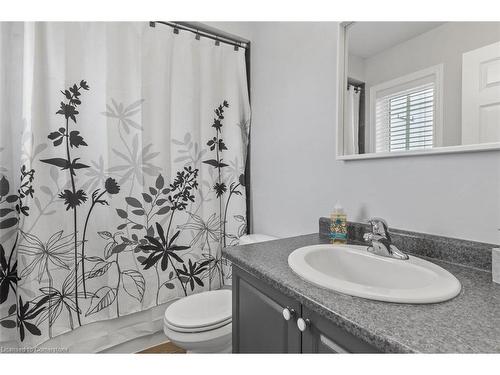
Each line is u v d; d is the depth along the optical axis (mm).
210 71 1800
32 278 1222
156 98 1580
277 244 1123
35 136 1236
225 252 1012
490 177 814
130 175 1501
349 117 1227
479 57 832
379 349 480
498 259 697
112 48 1436
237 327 989
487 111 811
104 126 1421
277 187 1735
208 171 1799
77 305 1365
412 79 995
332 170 1347
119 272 1480
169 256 1653
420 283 767
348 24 1238
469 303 592
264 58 1851
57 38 1302
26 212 1202
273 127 1765
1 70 1230
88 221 1394
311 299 619
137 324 1571
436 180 939
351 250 978
